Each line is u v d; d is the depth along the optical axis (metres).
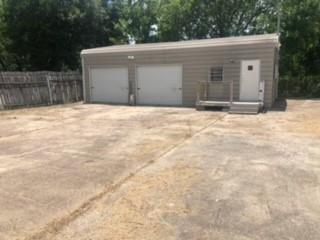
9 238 2.87
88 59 16.33
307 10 20.75
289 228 2.97
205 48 13.27
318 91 19.41
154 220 3.16
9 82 13.75
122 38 27.78
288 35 21.20
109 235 2.88
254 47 12.31
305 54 23.36
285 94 19.94
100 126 9.07
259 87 12.32
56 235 2.90
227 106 11.89
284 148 6.03
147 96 15.05
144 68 14.88
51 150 6.22
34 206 3.55
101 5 24.75
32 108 14.16
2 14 23.27
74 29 22.95
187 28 25.86
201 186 4.07
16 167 5.07
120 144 6.64
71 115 11.63
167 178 4.39
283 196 3.72
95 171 4.79
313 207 3.42
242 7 25.00
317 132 7.53
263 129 8.05
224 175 4.50
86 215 3.29
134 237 2.84
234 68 12.80
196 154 5.68
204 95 13.33
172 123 9.30
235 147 6.17
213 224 3.06
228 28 25.72
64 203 3.62
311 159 5.27
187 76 13.90
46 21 22.22
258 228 2.98
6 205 3.59
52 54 23.31
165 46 14.16
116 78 15.75
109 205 3.53
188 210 3.37
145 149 6.14
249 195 3.76
